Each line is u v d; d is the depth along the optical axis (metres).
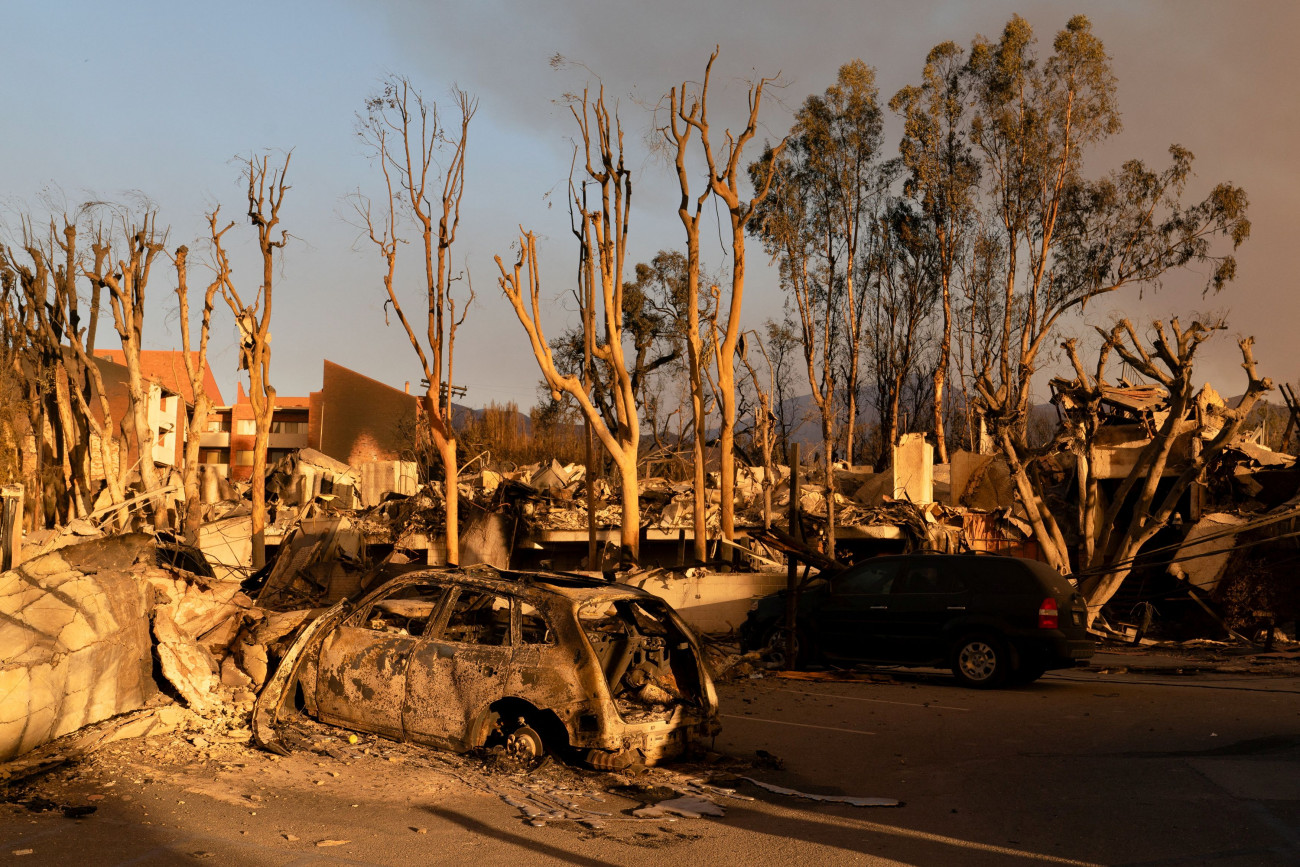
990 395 24.81
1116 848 5.90
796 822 6.54
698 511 22.38
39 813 6.11
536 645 7.86
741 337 26.06
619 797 7.16
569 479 33.62
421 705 8.16
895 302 48.62
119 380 41.53
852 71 45.09
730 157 23.08
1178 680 14.66
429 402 23.09
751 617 16.06
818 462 40.88
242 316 21.78
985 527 29.55
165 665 8.97
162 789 6.79
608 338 22.47
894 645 14.15
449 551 22.91
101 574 8.86
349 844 5.76
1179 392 22.41
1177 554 24.36
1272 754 8.56
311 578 20.81
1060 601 13.31
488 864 5.47
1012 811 6.83
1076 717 10.88
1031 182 42.25
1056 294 42.12
